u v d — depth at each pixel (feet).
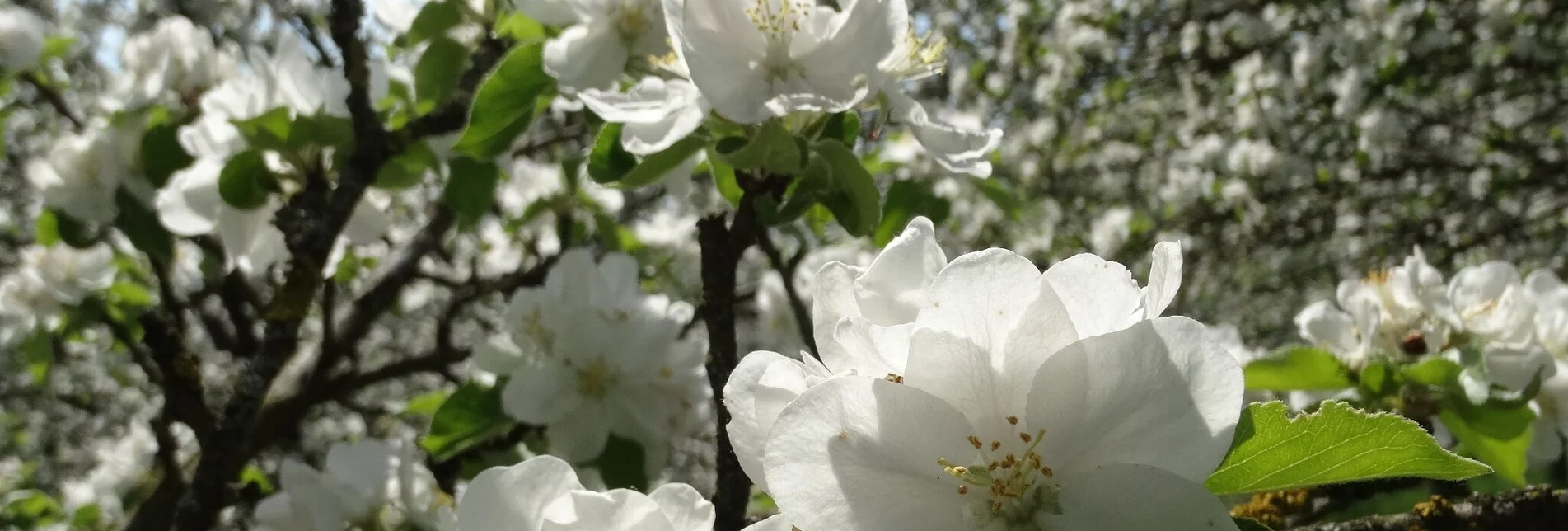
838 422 0.29
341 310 1.12
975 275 0.29
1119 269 0.31
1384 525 0.45
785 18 0.53
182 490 0.82
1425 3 2.16
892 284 0.34
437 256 1.71
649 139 0.54
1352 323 0.68
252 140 0.72
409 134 0.76
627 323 0.79
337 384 1.03
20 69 1.05
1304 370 0.64
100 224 0.89
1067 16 2.59
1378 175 2.26
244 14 1.95
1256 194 2.35
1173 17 2.56
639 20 0.66
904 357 0.31
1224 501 0.59
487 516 0.36
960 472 0.29
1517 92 2.29
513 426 0.79
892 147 0.95
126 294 1.07
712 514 0.36
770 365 0.32
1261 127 2.40
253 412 0.66
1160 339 0.29
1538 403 0.66
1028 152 2.58
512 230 1.12
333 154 0.77
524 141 1.26
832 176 0.55
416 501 0.64
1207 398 0.28
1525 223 2.27
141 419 2.30
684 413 0.78
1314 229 2.44
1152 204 2.59
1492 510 0.44
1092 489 0.28
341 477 0.63
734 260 0.54
